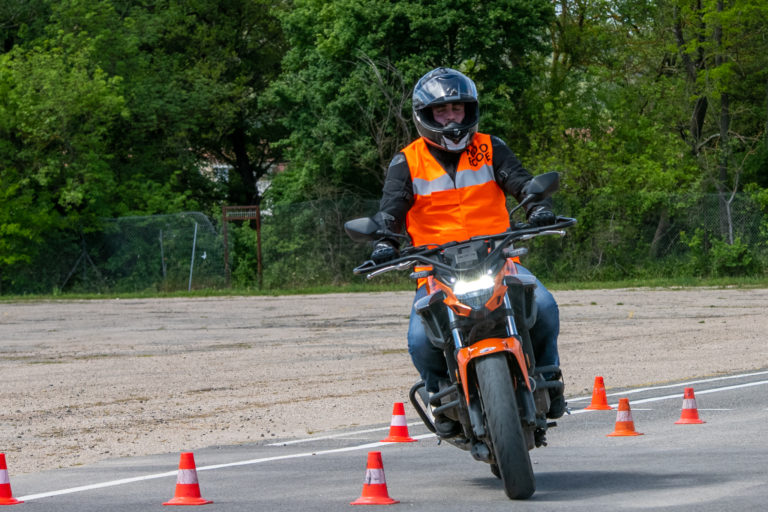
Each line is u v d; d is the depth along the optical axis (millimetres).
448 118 12258
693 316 43500
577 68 96188
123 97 81688
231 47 102250
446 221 12422
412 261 11688
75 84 77375
